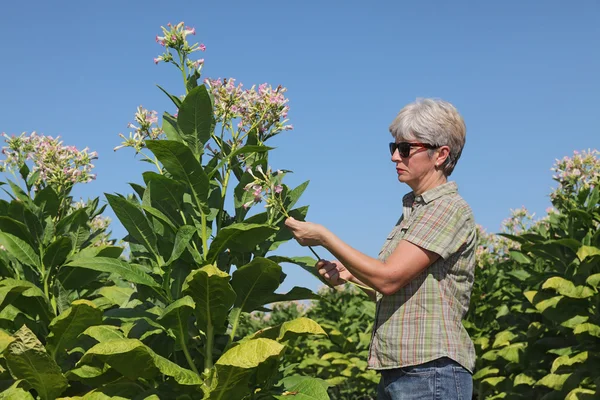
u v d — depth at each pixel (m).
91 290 4.17
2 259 3.70
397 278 2.47
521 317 7.23
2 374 3.46
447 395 2.45
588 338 5.74
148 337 3.35
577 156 6.10
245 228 2.95
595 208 5.86
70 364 3.55
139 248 3.46
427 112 2.61
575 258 5.84
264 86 3.23
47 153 3.79
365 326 9.20
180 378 2.85
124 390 3.16
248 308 3.27
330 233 2.56
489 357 6.86
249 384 3.21
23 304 3.59
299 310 10.94
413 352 2.48
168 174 3.35
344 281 2.94
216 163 3.36
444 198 2.59
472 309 8.14
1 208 3.62
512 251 7.16
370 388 8.12
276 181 3.01
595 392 5.15
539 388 6.40
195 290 2.98
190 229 3.04
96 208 4.35
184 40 3.15
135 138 3.24
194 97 3.00
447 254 2.49
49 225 3.67
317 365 8.16
